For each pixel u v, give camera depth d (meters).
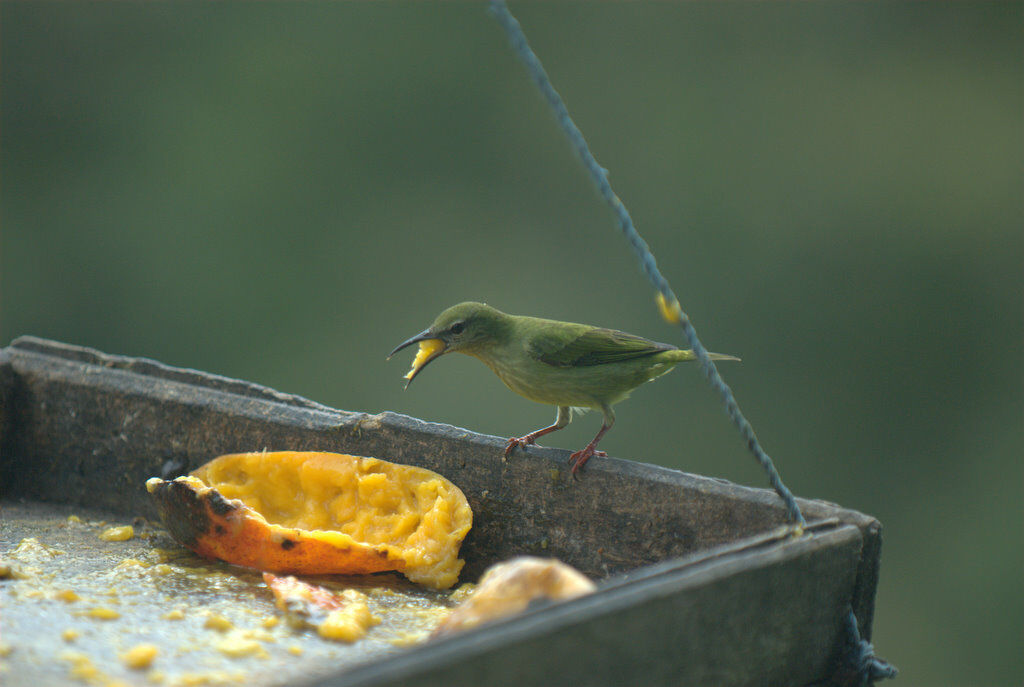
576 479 7.17
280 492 7.79
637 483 6.96
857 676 5.81
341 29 29.91
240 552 7.01
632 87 28.95
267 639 5.80
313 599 6.22
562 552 7.24
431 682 4.12
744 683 5.34
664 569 5.16
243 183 28.92
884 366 26.36
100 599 6.31
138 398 8.54
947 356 26.16
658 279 5.89
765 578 5.36
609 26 29.45
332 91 29.48
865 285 26.78
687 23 29.20
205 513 6.96
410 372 8.77
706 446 23.94
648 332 26.66
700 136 28.47
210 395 8.41
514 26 6.02
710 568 5.12
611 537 7.05
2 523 8.21
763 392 26.00
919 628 23.36
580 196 28.34
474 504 7.50
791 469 25.17
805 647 5.72
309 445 7.99
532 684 4.41
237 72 29.84
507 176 28.84
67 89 29.25
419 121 29.39
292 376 27.52
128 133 29.41
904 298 26.70
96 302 28.25
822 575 5.73
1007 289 26.62
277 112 29.42
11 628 5.67
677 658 4.95
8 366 8.89
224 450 8.27
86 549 7.55
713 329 26.55
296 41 29.97
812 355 26.30
